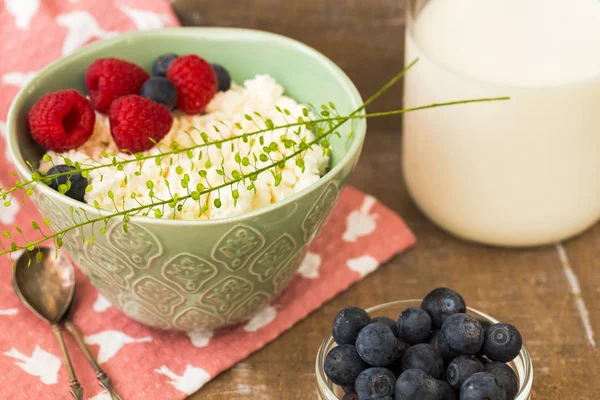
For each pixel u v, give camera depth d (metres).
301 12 0.58
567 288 0.53
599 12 0.51
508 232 0.54
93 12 0.57
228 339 0.50
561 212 0.53
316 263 0.54
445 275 0.54
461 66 0.50
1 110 0.57
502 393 0.43
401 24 0.59
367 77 0.61
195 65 0.50
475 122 0.51
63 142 0.48
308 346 0.51
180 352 0.50
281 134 0.48
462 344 0.44
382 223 0.56
